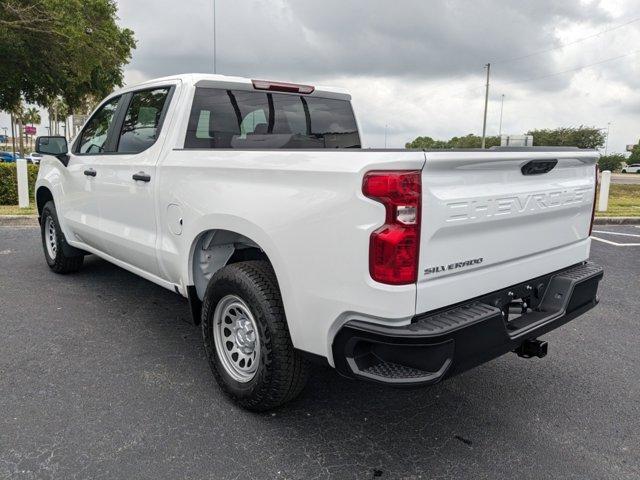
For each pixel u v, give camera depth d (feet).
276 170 8.98
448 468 8.84
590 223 11.73
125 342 13.64
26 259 22.13
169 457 8.87
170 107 12.31
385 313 7.62
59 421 9.82
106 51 73.46
